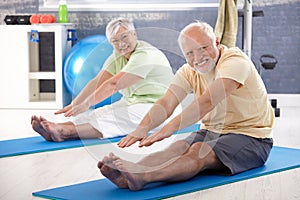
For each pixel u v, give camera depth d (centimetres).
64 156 349
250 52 571
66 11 605
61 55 584
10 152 354
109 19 621
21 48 588
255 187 279
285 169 315
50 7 629
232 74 281
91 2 630
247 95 300
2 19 629
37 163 330
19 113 554
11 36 588
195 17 610
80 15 623
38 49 622
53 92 629
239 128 308
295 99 598
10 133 433
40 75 588
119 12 619
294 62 598
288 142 404
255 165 311
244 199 259
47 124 386
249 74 295
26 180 291
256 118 309
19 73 589
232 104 301
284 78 600
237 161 301
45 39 624
